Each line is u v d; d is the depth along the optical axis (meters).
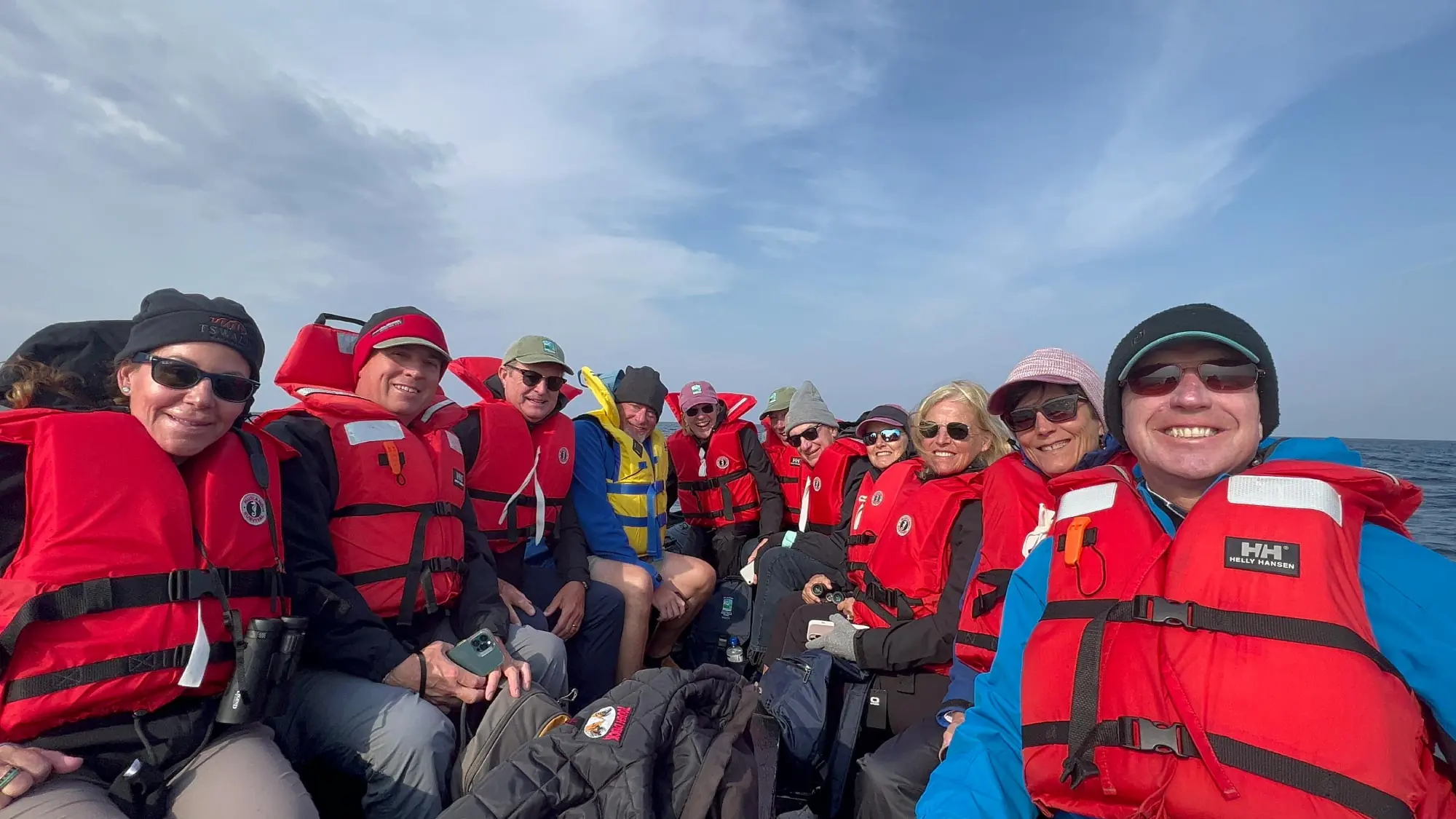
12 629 1.68
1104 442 2.76
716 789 2.06
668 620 4.55
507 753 2.37
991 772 1.77
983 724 1.89
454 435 3.30
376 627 2.53
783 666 2.99
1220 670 1.47
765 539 6.17
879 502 3.70
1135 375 1.77
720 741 2.22
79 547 1.82
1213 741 1.43
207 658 1.92
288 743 2.47
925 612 3.07
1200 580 1.57
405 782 2.29
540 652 2.95
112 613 1.82
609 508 4.39
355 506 2.73
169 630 1.89
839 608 3.59
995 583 2.54
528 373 4.02
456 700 2.63
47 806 1.64
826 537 5.45
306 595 2.42
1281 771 1.36
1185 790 1.43
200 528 2.05
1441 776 1.44
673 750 2.16
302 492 2.56
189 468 2.16
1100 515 1.82
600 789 1.91
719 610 5.17
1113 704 1.55
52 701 1.73
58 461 1.84
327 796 2.65
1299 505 1.56
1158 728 1.48
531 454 3.89
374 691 2.40
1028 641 1.84
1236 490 1.63
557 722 2.44
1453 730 1.37
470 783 2.35
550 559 4.06
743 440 6.98
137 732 1.84
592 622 3.74
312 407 2.82
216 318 2.10
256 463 2.30
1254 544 1.55
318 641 2.43
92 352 2.34
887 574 3.24
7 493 1.83
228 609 2.02
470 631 2.90
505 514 3.74
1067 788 1.58
